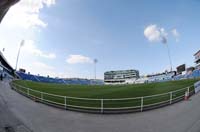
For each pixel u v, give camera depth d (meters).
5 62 66.00
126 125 10.88
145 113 13.87
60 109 15.12
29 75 70.25
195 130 9.43
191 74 56.53
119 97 21.00
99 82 98.81
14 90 26.33
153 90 26.58
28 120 10.74
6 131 8.21
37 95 21.64
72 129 9.94
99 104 17.09
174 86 30.30
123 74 137.00
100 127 10.48
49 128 9.78
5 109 12.62
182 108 15.04
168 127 10.26
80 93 26.27
